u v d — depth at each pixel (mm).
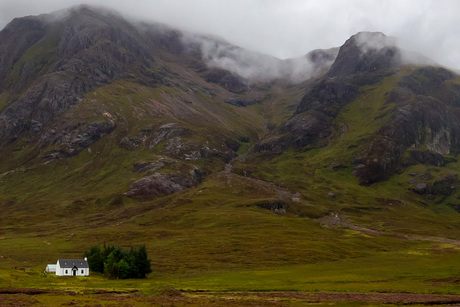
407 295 99250
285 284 121188
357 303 89875
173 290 103688
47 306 82250
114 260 148875
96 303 87062
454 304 89000
